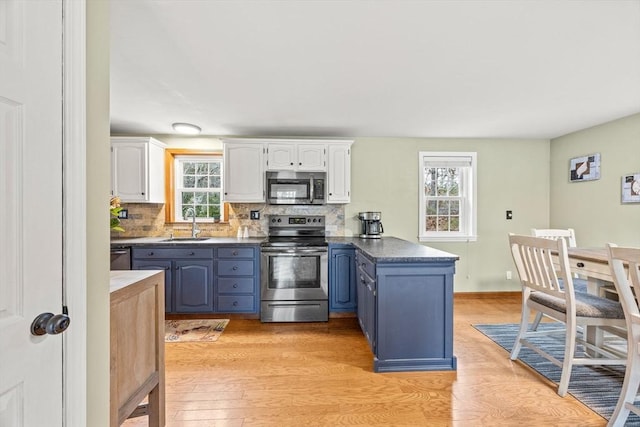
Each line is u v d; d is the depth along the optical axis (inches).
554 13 63.2
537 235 123.3
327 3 60.2
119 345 50.0
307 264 137.2
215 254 137.6
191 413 71.7
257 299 138.8
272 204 157.5
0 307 28.6
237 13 63.0
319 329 126.3
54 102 34.4
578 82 96.6
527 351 103.3
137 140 142.6
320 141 151.1
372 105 117.0
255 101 112.8
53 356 34.0
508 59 82.2
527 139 169.6
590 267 88.8
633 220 127.0
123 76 92.0
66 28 36.0
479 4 60.6
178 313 137.1
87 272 39.9
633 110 122.0
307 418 69.9
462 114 127.4
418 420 69.1
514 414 71.1
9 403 29.3
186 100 111.6
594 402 75.1
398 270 89.6
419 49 77.2
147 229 158.7
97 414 41.9
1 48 28.6
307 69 87.7
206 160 162.6
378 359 89.8
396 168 166.6
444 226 171.0
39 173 32.6
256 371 90.7
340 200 152.4
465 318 136.2
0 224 28.8
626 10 62.1
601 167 140.6
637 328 62.7
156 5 60.3
